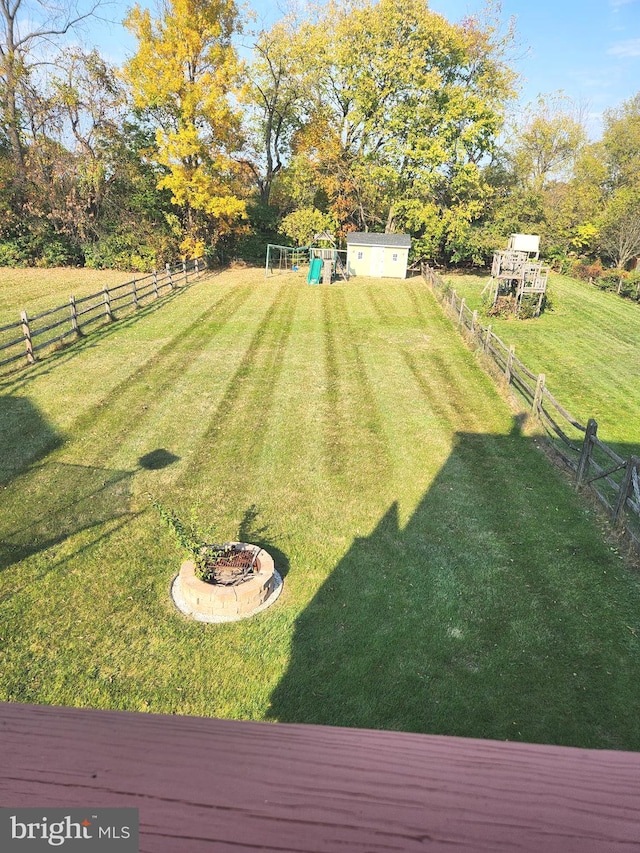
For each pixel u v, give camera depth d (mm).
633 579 5473
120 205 26141
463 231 26734
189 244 25859
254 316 16703
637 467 5875
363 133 27312
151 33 21766
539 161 35062
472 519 6520
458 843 550
